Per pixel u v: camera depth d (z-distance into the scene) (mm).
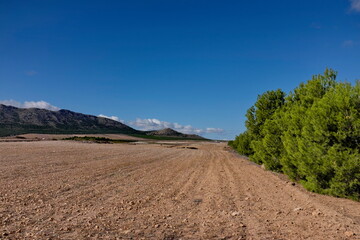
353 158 9648
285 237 6055
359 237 5965
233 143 53812
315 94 13383
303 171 11633
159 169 19969
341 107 10156
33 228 6480
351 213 8078
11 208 8188
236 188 12742
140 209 8641
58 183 12508
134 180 14430
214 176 16969
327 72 13422
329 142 10656
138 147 55906
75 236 6023
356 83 10438
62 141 63250
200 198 10477
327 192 10734
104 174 15992
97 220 7309
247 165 24891
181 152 45656
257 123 24703
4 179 12938
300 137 13227
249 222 7270
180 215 8023
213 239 5996
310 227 6750
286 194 11305
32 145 40188
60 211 8078
